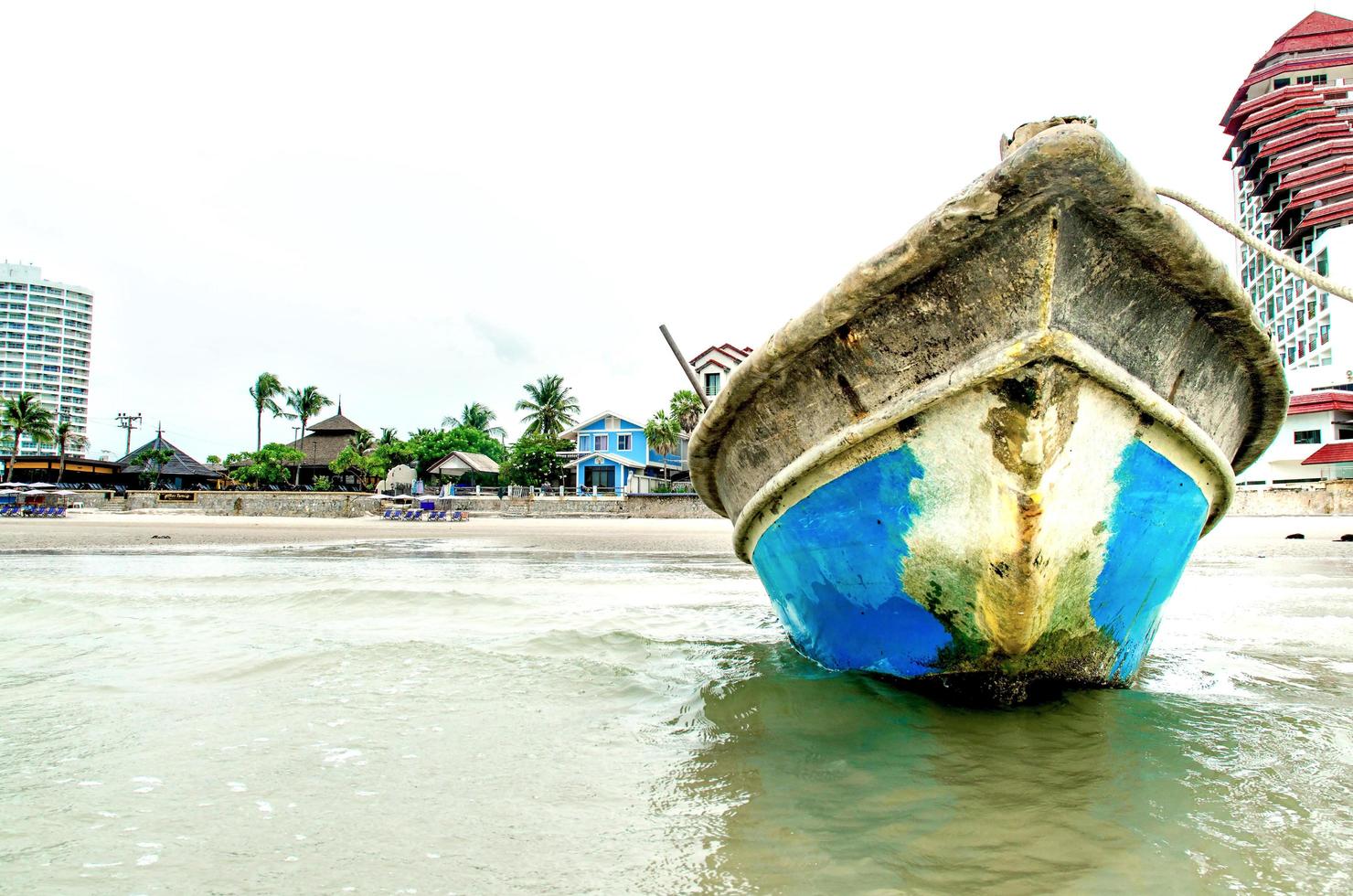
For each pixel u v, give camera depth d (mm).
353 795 3068
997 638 3830
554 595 8773
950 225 3096
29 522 33094
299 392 71312
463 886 2367
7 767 3377
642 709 4234
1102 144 2842
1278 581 9836
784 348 3805
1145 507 3861
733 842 2621
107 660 5426
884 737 3615
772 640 6137
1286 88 67625
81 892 2324
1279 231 61031
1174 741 3512
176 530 26547
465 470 55844
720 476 5379
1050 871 2367
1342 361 49062
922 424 3541
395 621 7074
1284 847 2512
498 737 3777
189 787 3154
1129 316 3449
